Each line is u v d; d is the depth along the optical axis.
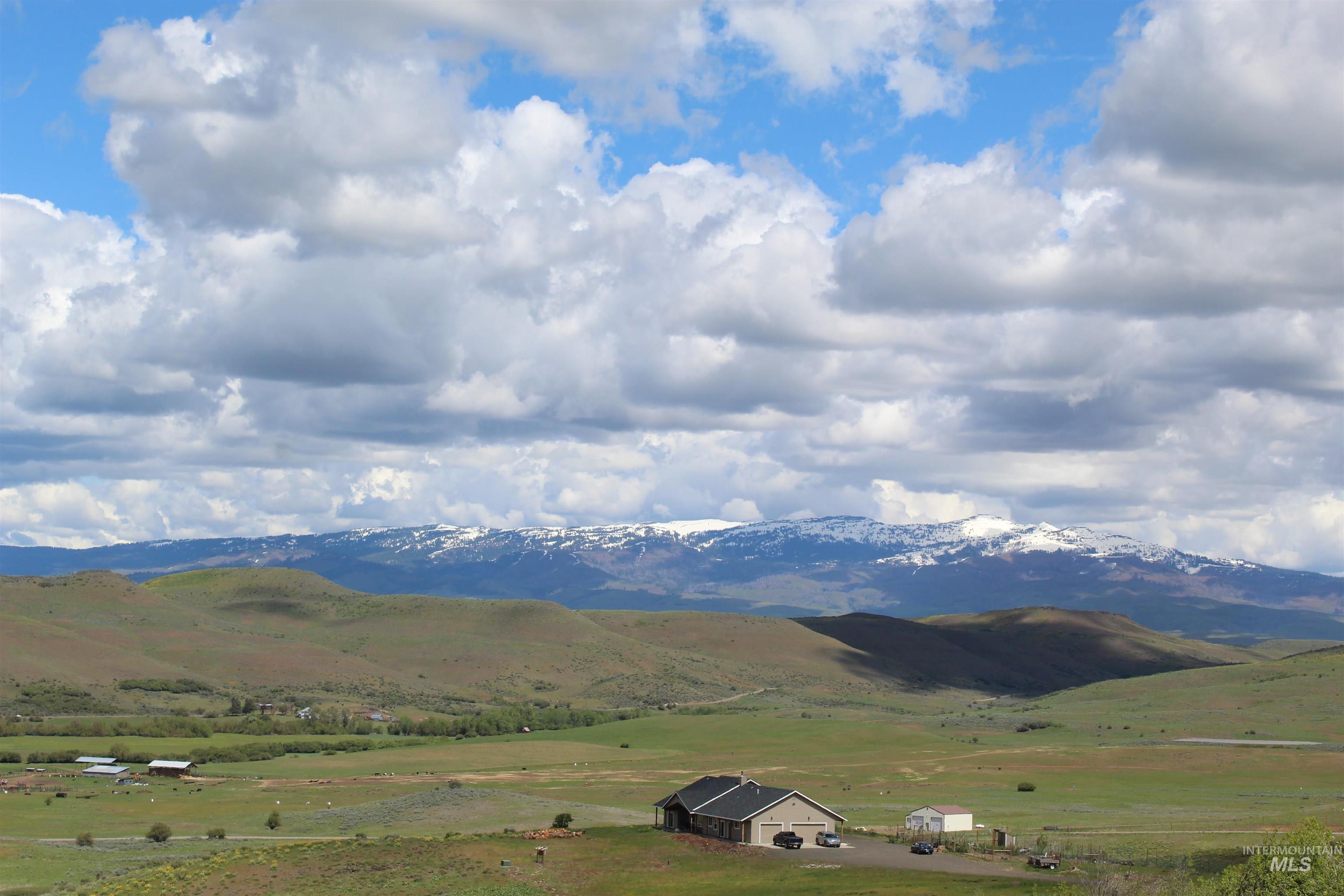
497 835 120.25
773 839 114.94
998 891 89.00
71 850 123.44
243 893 97.94
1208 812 151.88
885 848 115.44
